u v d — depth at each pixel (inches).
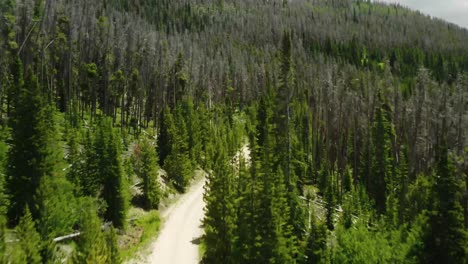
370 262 1070.4
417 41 7682.1
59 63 2748.5
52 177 1043.9
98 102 2930.6
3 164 1079.6
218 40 6299.2
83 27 3041.3
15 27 2117.4
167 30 6269.7
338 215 1752.0
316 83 3666.3
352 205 1800.0
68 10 3021.7
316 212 1722.4
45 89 2266.2
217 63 4630.9
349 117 2492.6
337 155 2412.6
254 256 925.2
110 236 810.2
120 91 2728.8
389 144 2279.8
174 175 1937.7
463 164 1530.5
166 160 1968.5
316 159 2411.4
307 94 3312.0
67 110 2289.6
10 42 1968.5
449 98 2876.5
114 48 3002.0
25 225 727.7
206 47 5644.7
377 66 6318.9
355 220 1683.1
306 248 1077.1
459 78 3053.6
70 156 1375.5
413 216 1603.1
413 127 2433.6
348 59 6432.1
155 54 3309.5
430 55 6717.5
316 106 2669.8
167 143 2137.1
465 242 941.8
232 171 1171.3
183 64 3444.9
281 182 1149.7
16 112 1060.5
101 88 2778.1
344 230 1213.7
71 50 2536.9
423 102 2488.9
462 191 1081.4
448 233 950.4
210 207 1089.4
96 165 1295.5
